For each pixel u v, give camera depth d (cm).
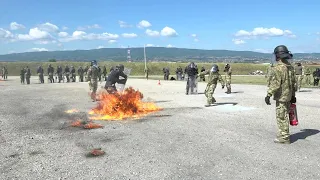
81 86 3014
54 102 1730
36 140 877
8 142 861
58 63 8212
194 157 690
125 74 1528
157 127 1001
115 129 992
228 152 718
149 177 584
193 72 2047
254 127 966
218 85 2844
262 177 571
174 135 889
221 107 1391
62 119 1196
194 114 1224
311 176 570
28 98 1952
